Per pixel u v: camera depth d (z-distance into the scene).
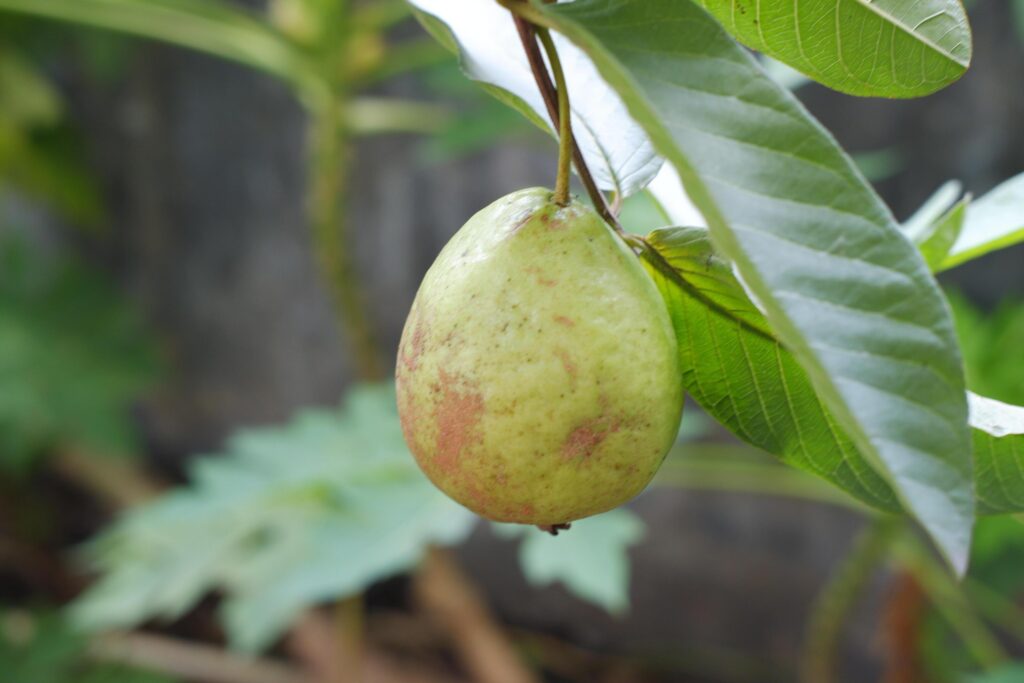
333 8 1.09
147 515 1.07
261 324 1.81
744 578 1.52
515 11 0.34
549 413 0.37
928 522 0.32
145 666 1.41
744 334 0.40
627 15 0.35
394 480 1.03
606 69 0.32
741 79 0.34
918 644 1.05
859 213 0.34
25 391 1.54
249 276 1.80
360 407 1.15
